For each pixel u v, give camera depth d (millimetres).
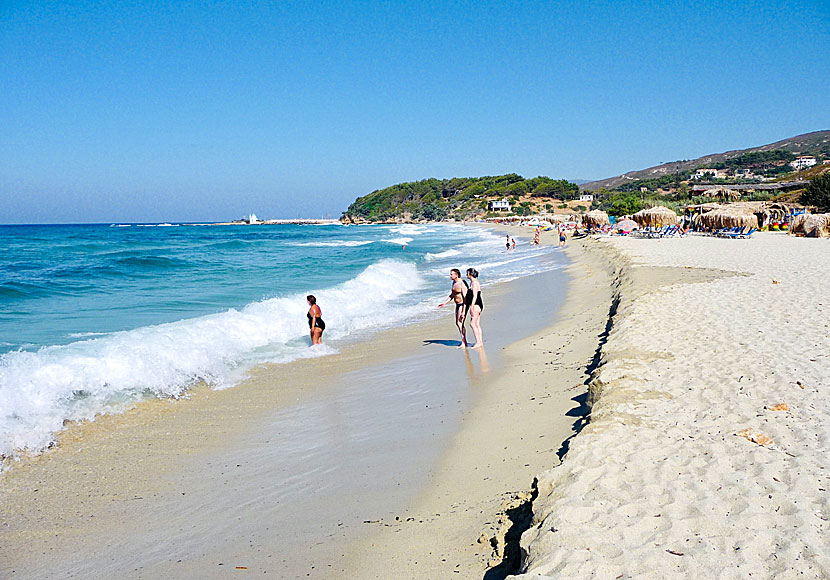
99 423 6645
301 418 6934
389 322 13281
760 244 25156
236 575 3771
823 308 9617
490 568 3510
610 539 3285
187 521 4562
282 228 140250
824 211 43250
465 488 4762
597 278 18719
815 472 3984
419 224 146250
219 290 17766
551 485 4117
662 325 8922
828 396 5531
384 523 4320
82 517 4641
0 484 5184
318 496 4891
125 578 3822
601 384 6301
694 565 3010
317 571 3748
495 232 80125
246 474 5406
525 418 6270
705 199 60094
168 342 9461
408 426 6480
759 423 4953
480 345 10422
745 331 8273
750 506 3586
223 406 7379
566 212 133875
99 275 21953
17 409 6520
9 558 4082
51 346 8742
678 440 4680
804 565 2957
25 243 46812
